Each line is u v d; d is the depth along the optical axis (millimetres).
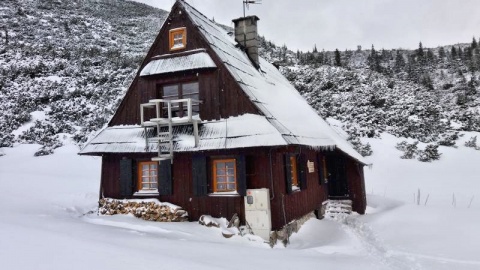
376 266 7340
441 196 18859
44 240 6465
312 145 12016
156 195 12016
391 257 8453
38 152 26328
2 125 29812
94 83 38438
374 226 12141
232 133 10664
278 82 18016
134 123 12922
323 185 15938
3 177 20141
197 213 11266
